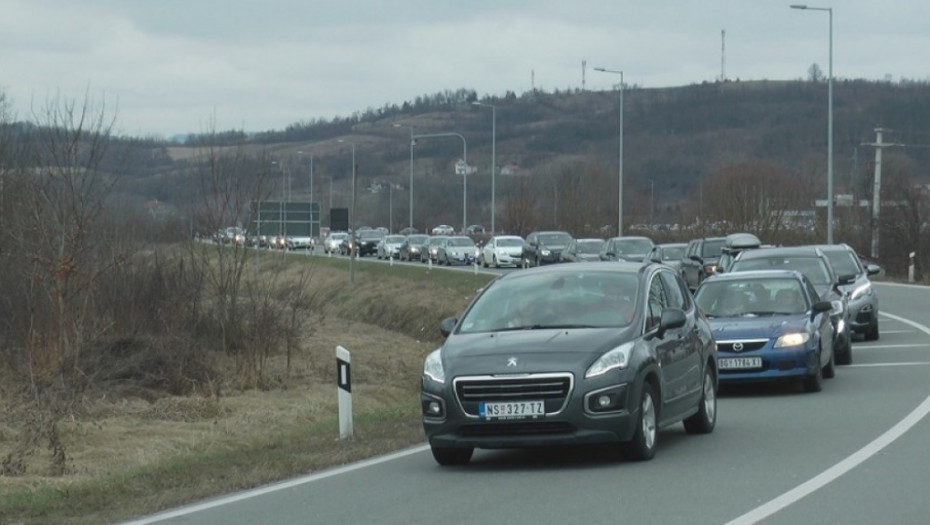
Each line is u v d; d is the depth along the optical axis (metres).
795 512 21.64
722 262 71.50
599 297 29.58
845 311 50.53
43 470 31.80
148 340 53.62
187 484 27.19
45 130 49.69
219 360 55.88
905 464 26.47
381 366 62.41
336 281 132.75
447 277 122.38
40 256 47.62
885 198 134.75
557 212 183.12
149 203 72.06
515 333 28.41
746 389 43.09
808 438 30.83
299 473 28.41
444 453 28.31
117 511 24.44
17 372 47.03
